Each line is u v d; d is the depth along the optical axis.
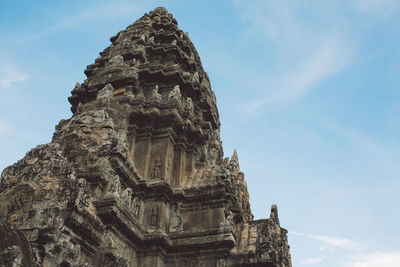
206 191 28.98
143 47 38.00
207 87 39.97
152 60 38.62
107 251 21.89
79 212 21.00
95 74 36.03
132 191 27.75
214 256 26.09
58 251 19.47
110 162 25.95
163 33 41.03
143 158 29.78
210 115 38.41
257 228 27.81
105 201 22.86
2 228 20.44
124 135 27.72
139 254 25.75
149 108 31.81
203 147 33.19
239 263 25.78
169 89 35.50
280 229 30.94
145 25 41.59
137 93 34.44
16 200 21.30
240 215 28.88
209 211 28.39
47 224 19.86
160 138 31.14
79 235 21.16
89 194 22.48
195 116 35.12
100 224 22.48
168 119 31.50
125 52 37.56
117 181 24.45
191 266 26.17
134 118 31.44
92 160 25.55
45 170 22.59
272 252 26.00
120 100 31.97
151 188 28.22
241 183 34.16
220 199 28.53
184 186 29.94
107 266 21.58
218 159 38.03
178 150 31.61
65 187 21.52
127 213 24.59
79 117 28.75
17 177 22.81
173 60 38.44
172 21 43.91
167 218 28.02
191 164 31.52
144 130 31.17
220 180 29.03
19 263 18.66
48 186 21.67
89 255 21.64
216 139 39.44
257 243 26.75
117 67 35.31
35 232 19.61
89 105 32.41
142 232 26.16
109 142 26.47
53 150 23.73
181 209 29.05
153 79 35.66
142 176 28.84
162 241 25.95
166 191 28.20
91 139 26.75
